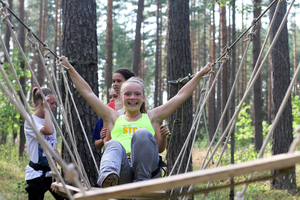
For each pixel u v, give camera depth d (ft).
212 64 9.23
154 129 9.17
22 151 33.55
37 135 3.94
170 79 19.94
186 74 19.79
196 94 89.15
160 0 71.56
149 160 7.39
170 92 19.77
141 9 54.54
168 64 20.18
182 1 20.17
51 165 4.22
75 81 9.14
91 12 15.93
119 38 73.92
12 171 25.88
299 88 99.60
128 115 8.85
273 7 26.12
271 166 3.22
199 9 69.00
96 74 15.75
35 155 11.22
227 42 45.91
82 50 15.46
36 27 92.27
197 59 89.30
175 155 18.93
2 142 37.99
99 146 12.05
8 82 4.54
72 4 15.71
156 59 71.41
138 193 3.42
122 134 8.54
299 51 102.89
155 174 8.02
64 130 15.23
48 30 94.22
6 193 19.03
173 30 20.06
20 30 42.86
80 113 15.01
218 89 68.95
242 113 44.70
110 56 53.62
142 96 8.78
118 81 11.66
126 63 73.10
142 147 7.41
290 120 25.73
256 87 37.27
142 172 7.30
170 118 19.33
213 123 69.97
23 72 33.73
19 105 4.35
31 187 11.16
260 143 36.60
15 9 87.25
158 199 4.22
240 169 3.26
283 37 25.99
